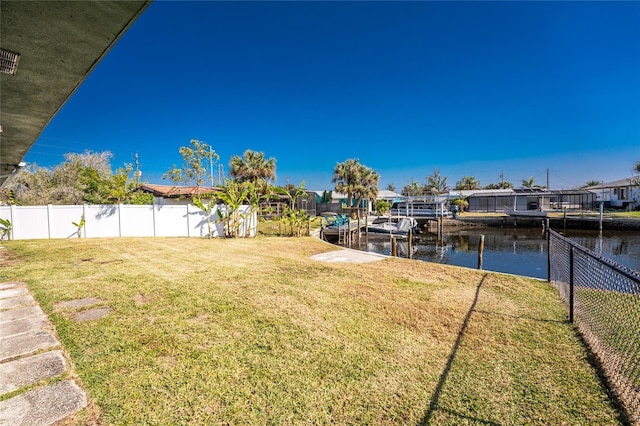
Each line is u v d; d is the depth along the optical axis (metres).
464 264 14.45
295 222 18.03
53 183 20.39
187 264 8.77
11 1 1.72
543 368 3.37
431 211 32.88
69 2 1.77
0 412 2.60
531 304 5.48
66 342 3.84
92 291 5.96
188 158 26.27
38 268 8.06
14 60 2.35
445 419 2.61
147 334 4.08
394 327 4.45
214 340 3.94
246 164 29.39
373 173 38.66
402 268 8.63
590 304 4.69
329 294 5.97
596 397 2.87
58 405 2.71
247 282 6.77
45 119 3.59
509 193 42.00
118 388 2.95
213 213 16.59
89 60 2.40
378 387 3.03
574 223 28.83
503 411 2.70
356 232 24.67
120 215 15.26
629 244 20.11
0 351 3.63
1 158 5.64
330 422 2.56
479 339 4.07
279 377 3.17
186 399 2.81
